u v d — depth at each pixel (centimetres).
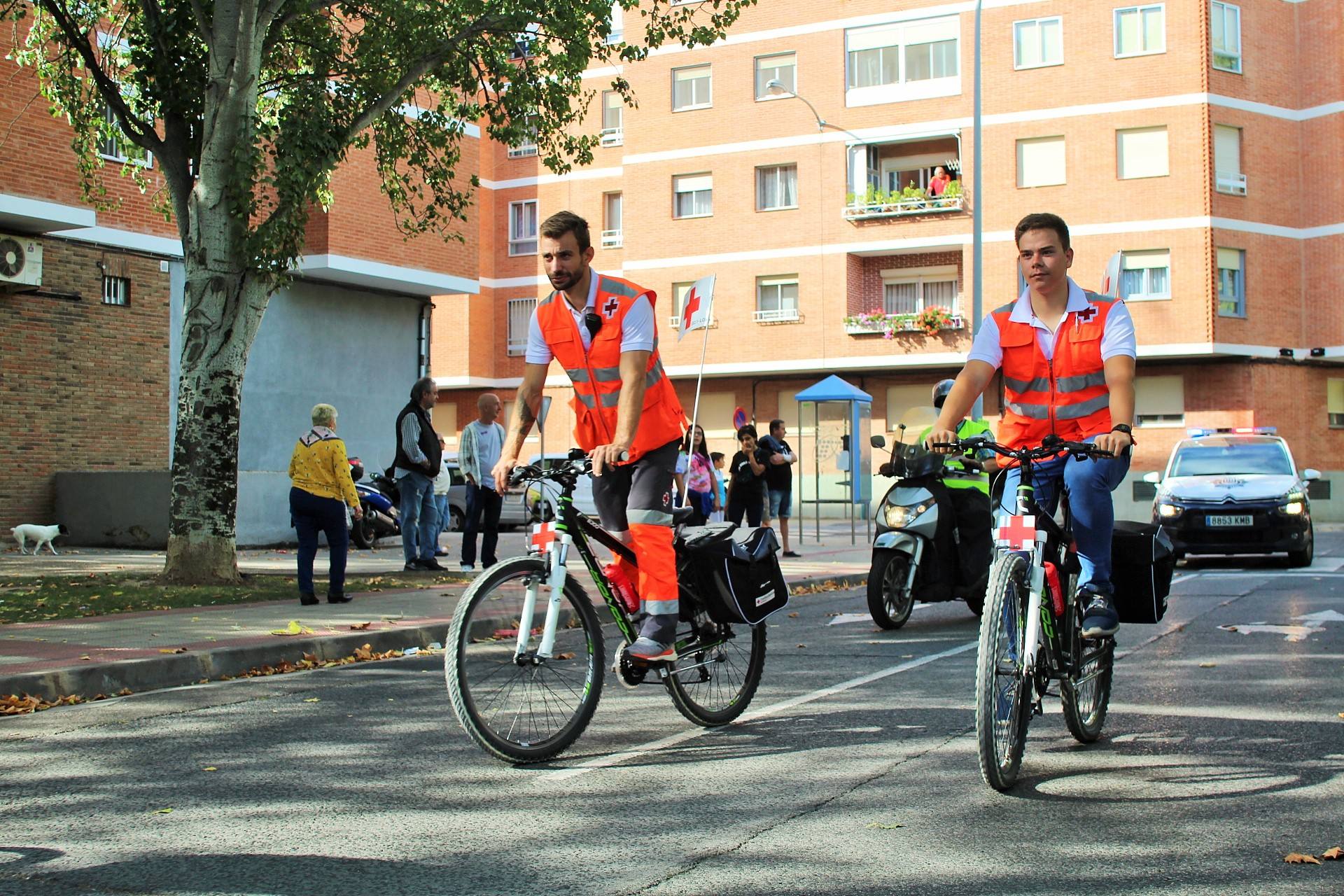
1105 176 3497
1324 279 3522
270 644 864
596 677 570
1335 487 3581
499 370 4672
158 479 1909
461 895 372
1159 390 3559
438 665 869
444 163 1656
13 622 997
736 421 2481
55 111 1617
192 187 1377
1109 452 489
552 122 1569
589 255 572
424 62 1466
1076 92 3531
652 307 573
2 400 1931
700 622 611
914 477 1031
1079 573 544
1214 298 3403
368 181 2489
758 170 3947
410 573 1469
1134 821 443
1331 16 3516
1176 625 1015
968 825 440
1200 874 383
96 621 1003
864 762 540
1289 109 3544
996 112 3616
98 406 2067
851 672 797
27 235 1970
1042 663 507
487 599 535
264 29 1318
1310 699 680
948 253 3784
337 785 511
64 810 476
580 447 598
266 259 1295
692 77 4038
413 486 1480
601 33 1500
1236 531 1636
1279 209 3522
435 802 482
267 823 454
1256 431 1853
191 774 534
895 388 3872
